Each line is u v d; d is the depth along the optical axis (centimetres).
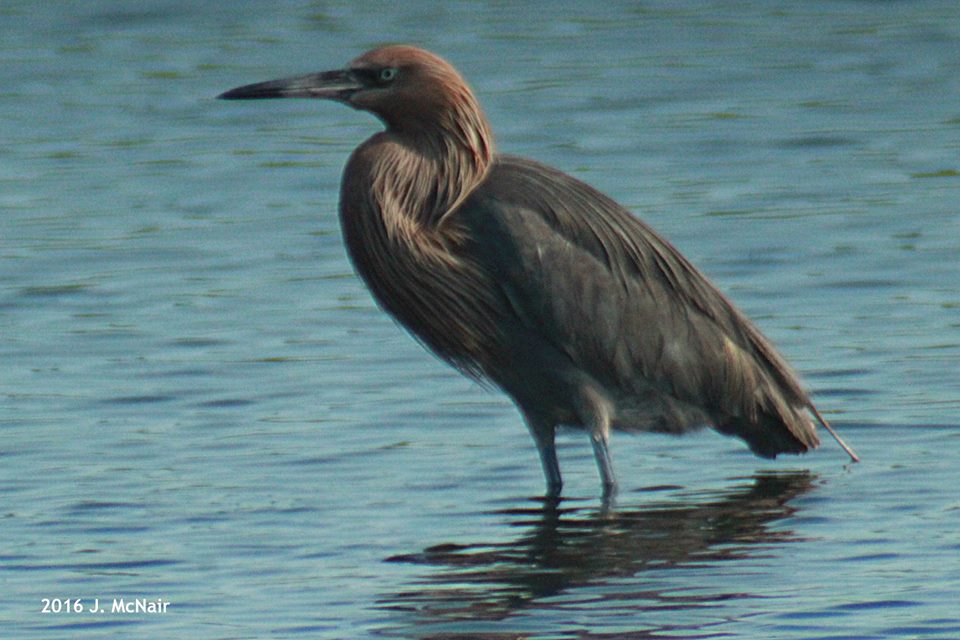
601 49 3155
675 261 1341
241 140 2611
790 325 1703
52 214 2206
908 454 1332
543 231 1288
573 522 1193
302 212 2209
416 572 1084
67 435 1409
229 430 1421
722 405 1351
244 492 1264
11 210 2227
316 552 1131
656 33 3278
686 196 2242
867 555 1098
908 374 1529
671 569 1084
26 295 1861
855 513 1195
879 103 2742
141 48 3189
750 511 1209
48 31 3312
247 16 3444
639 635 963
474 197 1295
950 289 1805
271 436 1404
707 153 2470
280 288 1877
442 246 1289
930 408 1438
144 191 2319
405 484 1285
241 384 1548
